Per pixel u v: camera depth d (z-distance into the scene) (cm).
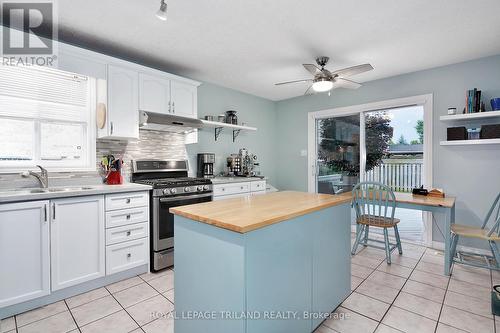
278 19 224
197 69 346
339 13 214
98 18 222
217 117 398
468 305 201
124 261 246
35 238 195
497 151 294
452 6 203
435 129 334
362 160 408
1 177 228
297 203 171
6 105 230
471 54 294
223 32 246
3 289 182
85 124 277
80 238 218
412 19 222
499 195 263
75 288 217
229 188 359
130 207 250
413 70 345
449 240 255
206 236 131
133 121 284
